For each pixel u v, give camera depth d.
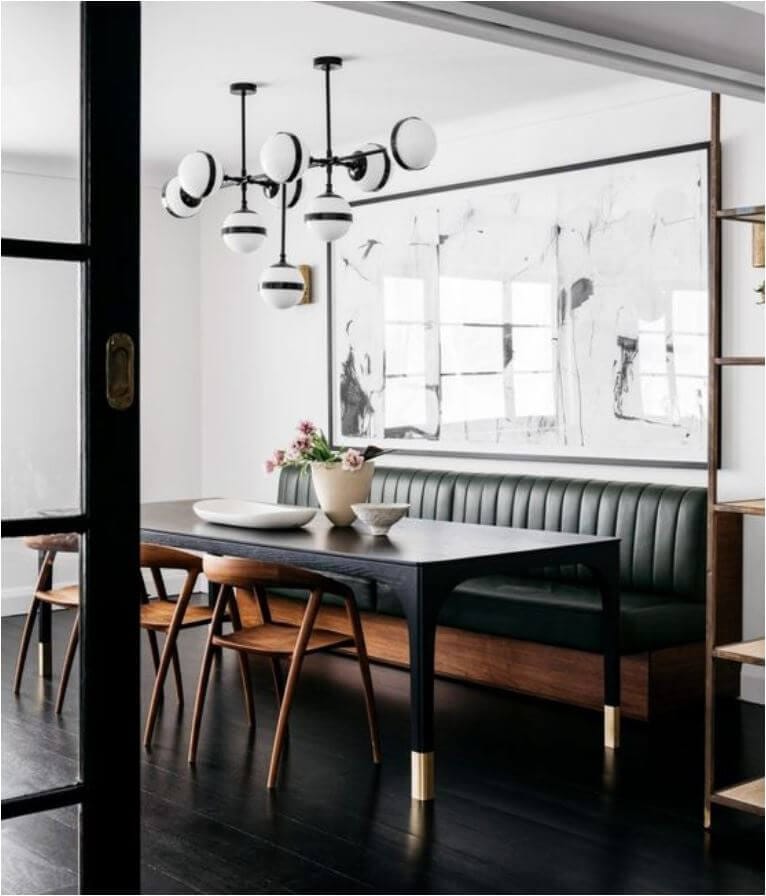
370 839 3.62
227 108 6.13
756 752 4.54
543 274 6.18
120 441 2.02
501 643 5.48
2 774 1.94
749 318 5.37
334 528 5.14
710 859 3.45
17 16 1.91
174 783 4.16
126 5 1.98
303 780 4.21
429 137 4.70
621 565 5.55
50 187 1.95
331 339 7.31
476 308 6.51
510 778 4.23
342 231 5.13
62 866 1.98
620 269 5.84
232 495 8.12
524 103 6.10
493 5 3.07
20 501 1.96
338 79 5.59
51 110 1.95
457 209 6.58
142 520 5.47
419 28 4.84
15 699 1.99
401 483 6.63
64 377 1.98
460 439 6.63
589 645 5.01
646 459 5.77
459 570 4.12
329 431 7.35
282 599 6.49
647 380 5.75
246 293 7.91
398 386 6.95
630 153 5.81
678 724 4.97
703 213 5.50
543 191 6.16
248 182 5.44
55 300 1.97
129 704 2.04
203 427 8.31
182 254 8.17
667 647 5.08
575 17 3.17
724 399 5.45
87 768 2.01
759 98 3.80
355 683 5.66
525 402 6.30
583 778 4.23
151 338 8.05
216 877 3.31
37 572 1.99
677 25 3.25
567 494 5.82
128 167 2.00
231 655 6.34
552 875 3.33
